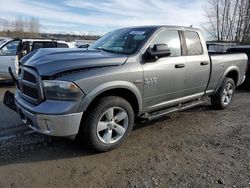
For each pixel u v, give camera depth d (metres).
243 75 6.94
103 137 3.93
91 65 3.70
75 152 3.95
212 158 3.89
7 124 4.97
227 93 6.50
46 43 9.52
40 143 4.20
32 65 3.72
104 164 3.64
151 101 4.49
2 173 3.33
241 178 3.36
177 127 5.15
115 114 4.03
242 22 26.48
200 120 5.62
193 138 4.63
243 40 26.44
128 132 4.19
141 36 4.53
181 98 5.12
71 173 3.39
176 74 4.76
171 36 4.83
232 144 4.40
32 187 3.07
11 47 8.83
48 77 3.46
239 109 6.63
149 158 3.85
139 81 4.14
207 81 5.64
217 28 27.81
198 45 5.39
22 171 3.40
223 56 6.04
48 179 3.24
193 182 3.25
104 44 4.90
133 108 4.37
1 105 6.25
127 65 4.02
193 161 3.79
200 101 5.71
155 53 4.22
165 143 4.38
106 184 3.18
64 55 3.85
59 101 3.46
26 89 3.88
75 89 3.46
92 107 3.74
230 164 3.72
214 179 3.32
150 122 5.37
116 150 4.07
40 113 3.46
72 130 3.54
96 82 3.63
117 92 4.11
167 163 3.71
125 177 3.33
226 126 5.30
